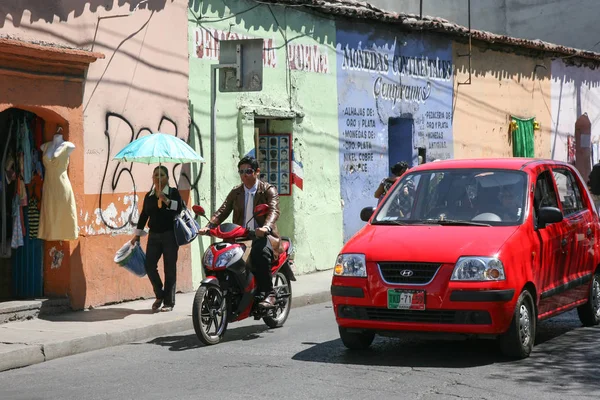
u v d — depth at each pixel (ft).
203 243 61.67
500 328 35.96
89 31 52.54
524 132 105.40
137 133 56.08
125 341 44.60
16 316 47.57
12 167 51.24
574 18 129.70
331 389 32.53
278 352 40.32
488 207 40.16
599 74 124.16
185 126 59.88
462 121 94.32
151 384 34.40
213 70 57.21
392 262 36.81
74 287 51.31
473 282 35.65
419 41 87.15
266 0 67.26
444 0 131.34
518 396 31.32
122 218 55.01
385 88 81.97
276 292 46.03
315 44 73.15
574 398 31.07
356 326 37.52
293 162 70.38
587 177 121.60
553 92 112.37
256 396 31.71
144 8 56.49
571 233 43.47
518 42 100.12
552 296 40.68
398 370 35.70
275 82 68.59
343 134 76.38
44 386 34.86
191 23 60.80
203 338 42.19
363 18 78.02
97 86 53.16
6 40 45.93
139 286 56.24
